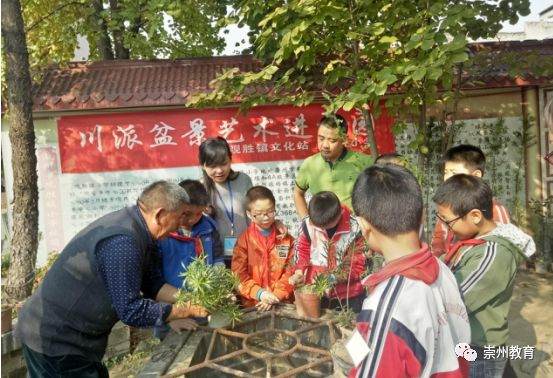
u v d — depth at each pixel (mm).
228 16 4316
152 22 4445
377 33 3334
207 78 4945
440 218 1898
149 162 4988
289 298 2795
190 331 2166
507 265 1734
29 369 2115
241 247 2912
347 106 3145
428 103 3861
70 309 1994
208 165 3146
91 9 5066
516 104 5363
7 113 4535
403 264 1230
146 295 2369
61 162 4895
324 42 3691
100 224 2023
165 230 2037
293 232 5191
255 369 2111
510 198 5453
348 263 2559
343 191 3412
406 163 2910
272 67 3811
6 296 3617
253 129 5086
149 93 4641
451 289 1358
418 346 1142
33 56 5574
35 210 3729
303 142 5133
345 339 1888
